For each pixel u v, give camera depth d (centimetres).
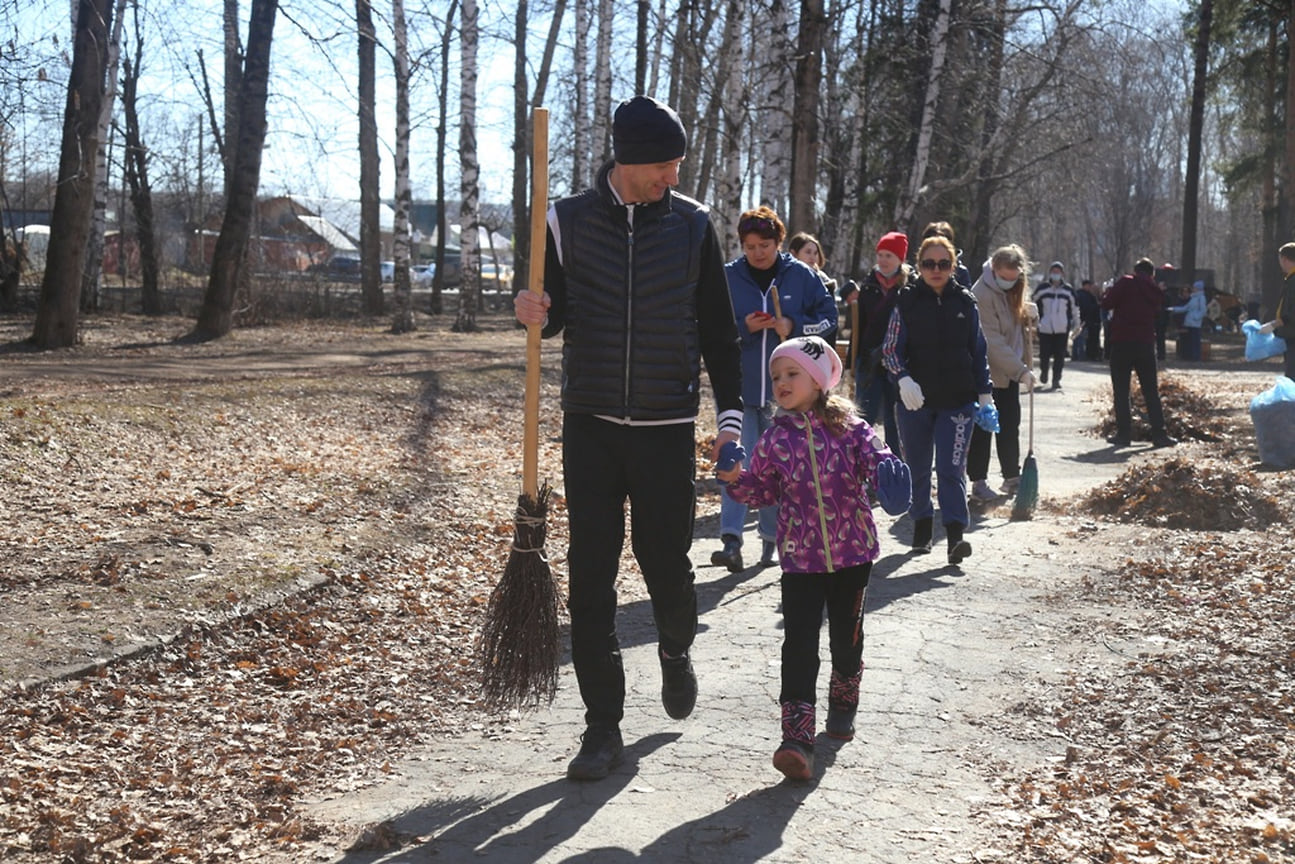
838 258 3016
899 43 2822
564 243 416
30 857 348
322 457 1076
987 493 951
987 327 966
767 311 700
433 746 455
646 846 362
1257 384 1923
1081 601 649
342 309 3378
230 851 359
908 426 756
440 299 3928
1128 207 6159
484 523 855
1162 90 3544
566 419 424
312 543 724
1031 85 2717
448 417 1388
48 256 1870
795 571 427
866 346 969
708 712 483
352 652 568
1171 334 3656
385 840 364
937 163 3080
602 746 419
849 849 360
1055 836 368
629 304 409
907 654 555
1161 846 358
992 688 511
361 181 3459
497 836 370
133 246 3919
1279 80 3706
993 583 691
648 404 410
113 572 621
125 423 1052
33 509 763
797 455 425
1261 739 442
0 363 1577
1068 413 1584
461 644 591
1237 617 599
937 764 429
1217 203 9350
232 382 1390
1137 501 862
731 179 1933
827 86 2898
